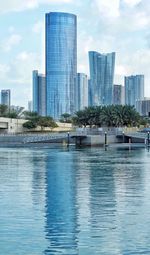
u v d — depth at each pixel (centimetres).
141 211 2995
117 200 3469
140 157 9081
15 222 2675
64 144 15175
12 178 5159
